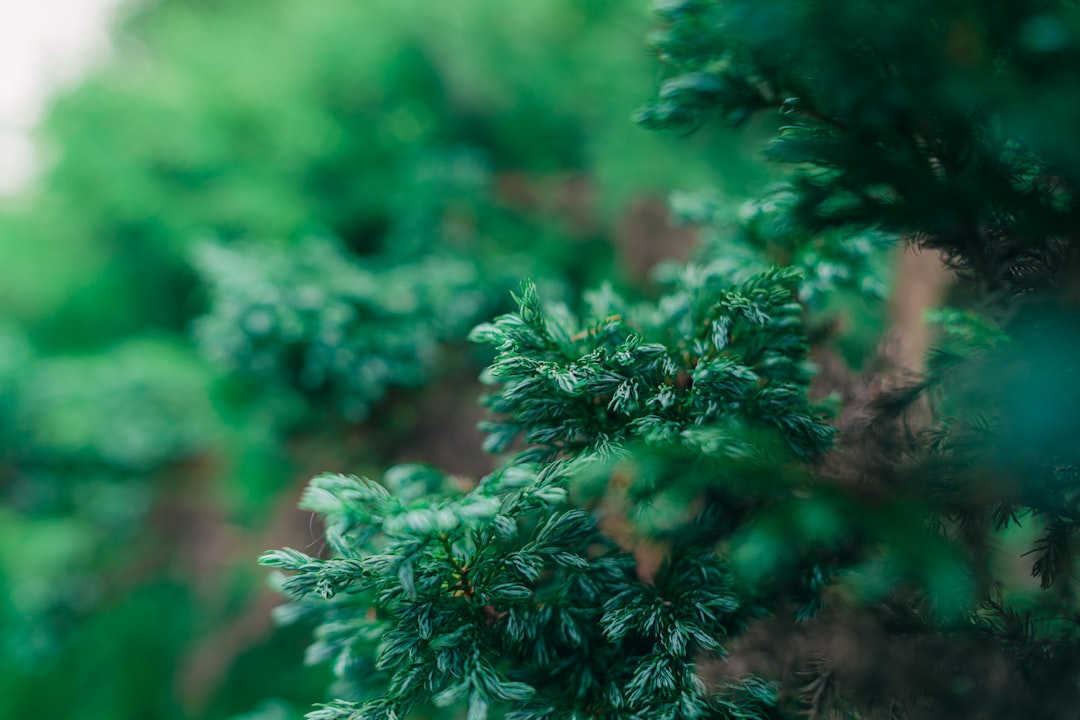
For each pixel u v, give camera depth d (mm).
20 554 1404
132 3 1527
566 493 356
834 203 354
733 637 375
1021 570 419
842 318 445
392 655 354
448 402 813
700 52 365
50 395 1420
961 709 359
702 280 416
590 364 366
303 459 899
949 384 360
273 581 387
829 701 368
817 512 333
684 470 350
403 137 1282
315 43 1295
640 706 361
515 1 1144
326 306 779
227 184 1247
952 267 373
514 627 366
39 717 1211
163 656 1159
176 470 1412
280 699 938
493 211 1131
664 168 931
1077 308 335
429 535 353
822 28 323
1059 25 316
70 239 1479
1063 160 315
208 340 809
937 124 338
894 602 363
